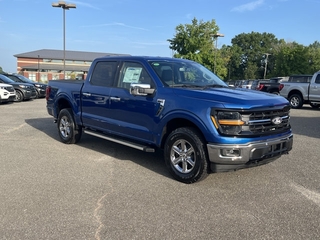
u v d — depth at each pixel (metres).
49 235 3.38
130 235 3.40
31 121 11.01
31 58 86.00
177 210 4.01
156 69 5.57
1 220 3.71
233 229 3.54
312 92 16.11
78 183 4.93
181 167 5.10
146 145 5.66
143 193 4.55
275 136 4.80
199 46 39.75
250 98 4.62
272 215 3.89
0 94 16.78
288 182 5.06
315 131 9.59
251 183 5.00
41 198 4.34
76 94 7.05
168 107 5.04
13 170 5.52
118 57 6.31
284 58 58.25
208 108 4.55
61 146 7.34
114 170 5.61
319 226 3.62
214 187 4.82
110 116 6.18
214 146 4.47
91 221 3.70
